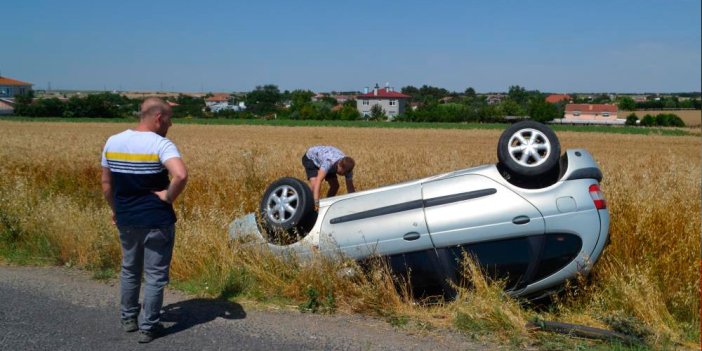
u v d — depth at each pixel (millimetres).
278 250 5977
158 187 4488
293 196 6098
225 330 4715
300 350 4297
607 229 5137
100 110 101688
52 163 15688
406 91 191750
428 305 5328
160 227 4441
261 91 148750
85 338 4539
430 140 52875
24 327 4754
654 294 5039
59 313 5113
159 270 4516
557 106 116688
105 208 8422
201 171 13195
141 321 4504
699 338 4629
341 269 5500
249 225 6371
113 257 6777
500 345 4402
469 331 4645
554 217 5020
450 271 5238
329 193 7973
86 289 5852
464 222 5164
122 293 4652
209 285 5762
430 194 5395
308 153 7789
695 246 5836
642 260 5969
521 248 5078
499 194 5152
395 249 5379
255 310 5211
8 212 8094
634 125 98375
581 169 5156
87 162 15953
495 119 104125
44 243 7277
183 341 4488
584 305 5320
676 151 39406
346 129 76875
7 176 13023
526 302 5324
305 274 5523
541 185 5270
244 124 90812
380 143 46688
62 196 9672
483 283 5035
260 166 12758
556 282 5152
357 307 5145
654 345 4379
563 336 4523
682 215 6801
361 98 139500
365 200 5742
